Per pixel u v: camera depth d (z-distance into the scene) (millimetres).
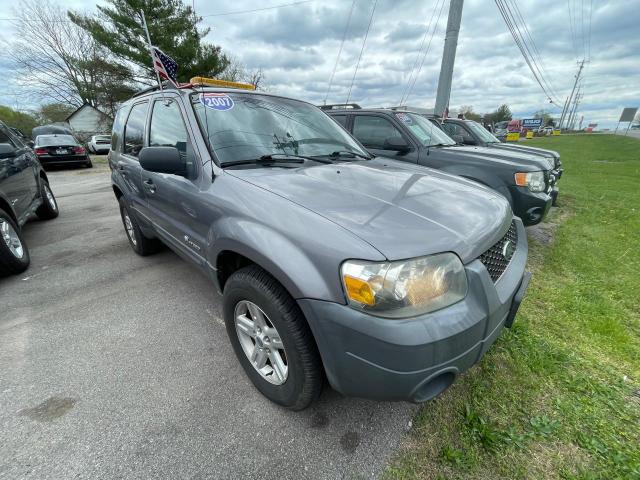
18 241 3699
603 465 1584
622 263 3918
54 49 31406
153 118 2908
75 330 2613
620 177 11016
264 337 1826
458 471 1555
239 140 2301
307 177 1989
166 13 19359
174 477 1529
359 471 1557
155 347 2414
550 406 1896
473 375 2094
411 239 1404
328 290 1382
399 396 1368
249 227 1679
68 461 1595
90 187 9641
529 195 4074
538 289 3258
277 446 1673
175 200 2416
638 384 2088
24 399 1951
